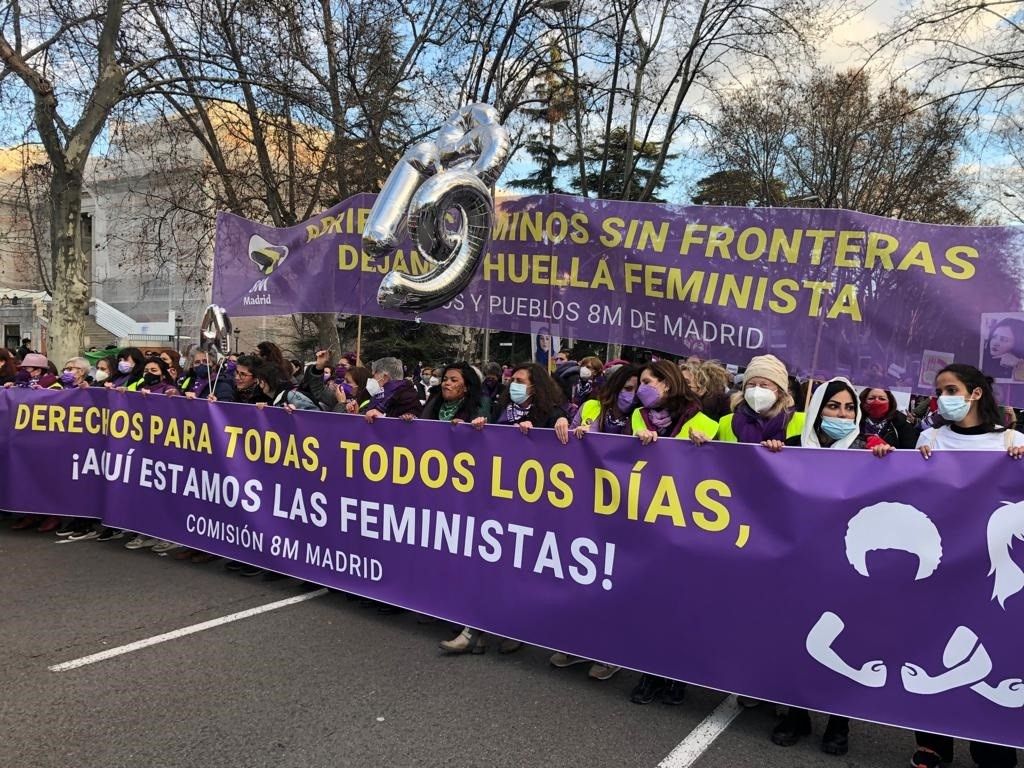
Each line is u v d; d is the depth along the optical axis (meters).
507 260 5.40
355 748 3.06
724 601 3.27
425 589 4.23
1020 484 2.81
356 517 4.55
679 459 3.40
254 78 12.57
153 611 4.66
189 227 16.80
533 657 4.14
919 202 20.53
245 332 31.27
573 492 3.69
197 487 5.45
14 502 6.29
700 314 4.78
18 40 10.82
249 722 3.25
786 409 3.68
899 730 3.44
